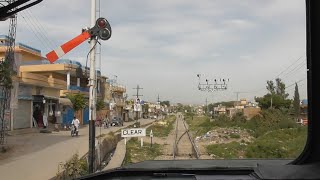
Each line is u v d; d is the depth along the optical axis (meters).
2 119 24.14
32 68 45.56
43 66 45.78
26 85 36.66
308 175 1.98
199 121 93.94
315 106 2.25
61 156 18.23
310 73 2.23
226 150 26.41
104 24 10.49
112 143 26.41
